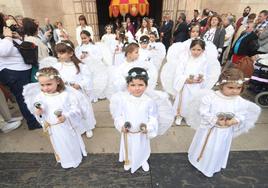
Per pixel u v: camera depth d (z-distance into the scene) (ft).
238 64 12.03
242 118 6.34
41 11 22.62
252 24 13.46
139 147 6.99
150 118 6.55
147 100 6.46
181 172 7.64
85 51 12.57
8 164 8.10
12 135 9.76
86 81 8.65
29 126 9.96
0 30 8.38
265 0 22.09
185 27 19.97
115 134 9.74
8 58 8.41
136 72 5.97
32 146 9.04
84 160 8.21
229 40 17.17
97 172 7.67
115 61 15.90
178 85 9.44
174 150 8.73
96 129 10.12
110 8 23.52
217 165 7.27
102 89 10.00
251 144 9.01
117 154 8.52
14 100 12.81
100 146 8.98
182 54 9.69
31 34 10.17
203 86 9.88
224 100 6.37
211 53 10.21
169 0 23.54
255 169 7.75
